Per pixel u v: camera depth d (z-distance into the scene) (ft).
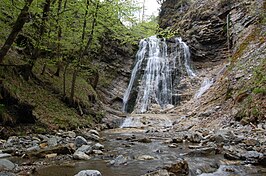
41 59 52.11
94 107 57.82
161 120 54.60
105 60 83.35
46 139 28.84
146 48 95.35
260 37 54.24
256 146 23.73
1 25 31.27
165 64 86.69
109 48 84.74
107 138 34.73
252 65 46.26
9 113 30.07
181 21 102.32
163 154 22.56
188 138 31.14
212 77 70.38
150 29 49.37
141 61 90.89
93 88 68.80
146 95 80.84
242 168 17.31
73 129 39.60
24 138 28.04
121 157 19.71
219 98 50.16
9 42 20.95
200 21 91.30
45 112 37.76
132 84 85.51
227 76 54.44
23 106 31.91
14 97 31.50
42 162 18.88
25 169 16.75
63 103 45.93
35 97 39.29
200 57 84.48
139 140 31.48
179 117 54.80
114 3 43.16
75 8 42.47
